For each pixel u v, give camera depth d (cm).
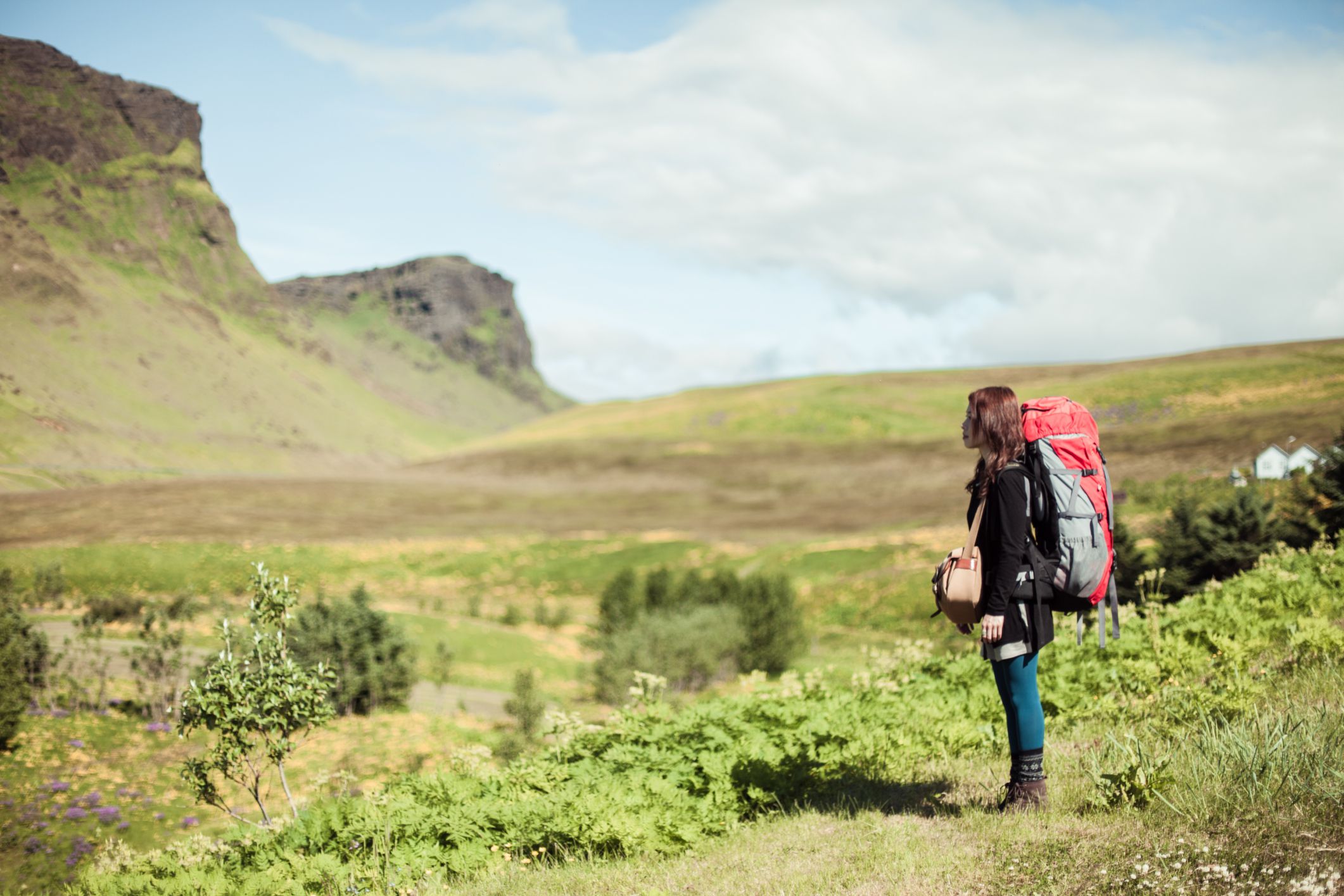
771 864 396
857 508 9169
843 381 17700
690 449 13800
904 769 577
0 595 2864
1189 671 708
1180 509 3066
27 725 2269
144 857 635
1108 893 295
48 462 16250
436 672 3644
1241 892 276
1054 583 380
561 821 496
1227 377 12838
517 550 7769
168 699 2575
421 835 529
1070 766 479
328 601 3169
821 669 845
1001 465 382
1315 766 372
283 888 479
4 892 1537
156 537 7725
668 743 639
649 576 4462
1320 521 2802
